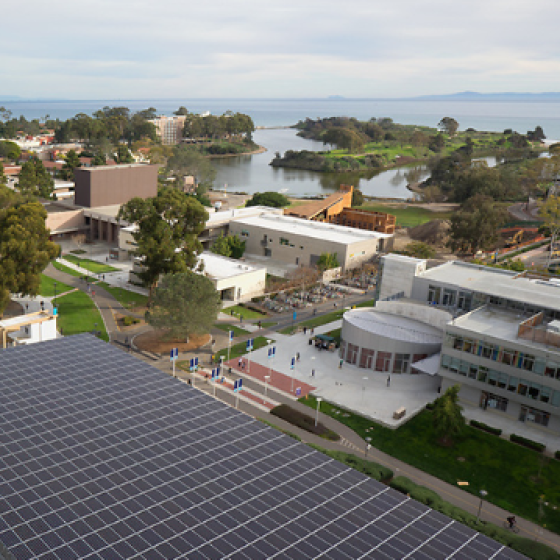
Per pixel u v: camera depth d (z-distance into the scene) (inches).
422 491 2124.8
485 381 2935.5
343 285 5162.4
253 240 6038.4
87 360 2273.6
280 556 1258.6
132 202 3961.6
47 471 1519.4
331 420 2797.7
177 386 2105.1
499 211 6432.1
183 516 1373.0
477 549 1350.9
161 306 3378.4
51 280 4692.4
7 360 2229.3
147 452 1647.4
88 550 1232.2
